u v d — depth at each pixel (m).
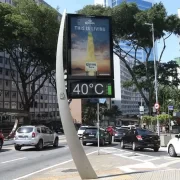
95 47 11.09
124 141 25.70
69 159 18.58
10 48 52.09
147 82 49.53
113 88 11.14
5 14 44.56
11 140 39.91
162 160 16.98
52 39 51.44
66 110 10.53
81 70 10.93
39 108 101.69
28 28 45.56
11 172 13.90
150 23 45.66
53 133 27.89
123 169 13.25
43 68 60.09
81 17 11.05
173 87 59.12
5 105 82.75
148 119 38.75
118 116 142.50
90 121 113.94
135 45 52.22
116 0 99.50
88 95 10.92
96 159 17.69
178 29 48.38
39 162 17.34
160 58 49.56
